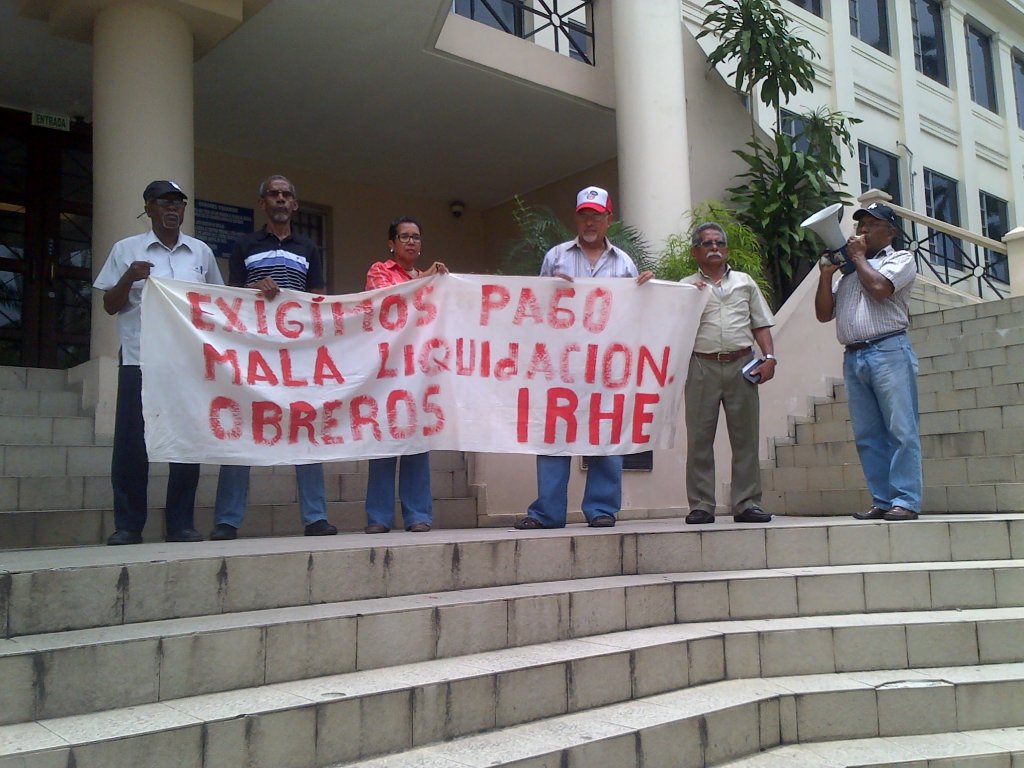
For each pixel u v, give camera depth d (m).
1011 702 3.69
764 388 7.17
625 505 6.39
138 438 4.20
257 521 4.94
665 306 5.18
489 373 4.94
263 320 4.47
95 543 4.43
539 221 7.71
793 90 9.35
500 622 3.44
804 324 7.55
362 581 3.49
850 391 5.18
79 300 8.16
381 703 2.75
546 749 2.80
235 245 4.82
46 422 5.11
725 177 9.36
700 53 9.32
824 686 3.64
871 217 5.12
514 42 8.05
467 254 10.92
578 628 3.68
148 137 6.07
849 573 4.25
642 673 3.46
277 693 2.76
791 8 12.95
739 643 3.79
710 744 3.23
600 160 9.80
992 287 14.12
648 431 5.14
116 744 2.29
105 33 6.12
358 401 4.64
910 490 4.86
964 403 6.69
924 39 15.66
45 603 2.83
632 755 2.98
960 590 4.31
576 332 5.07
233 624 2.91
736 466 5.22
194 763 2.41
